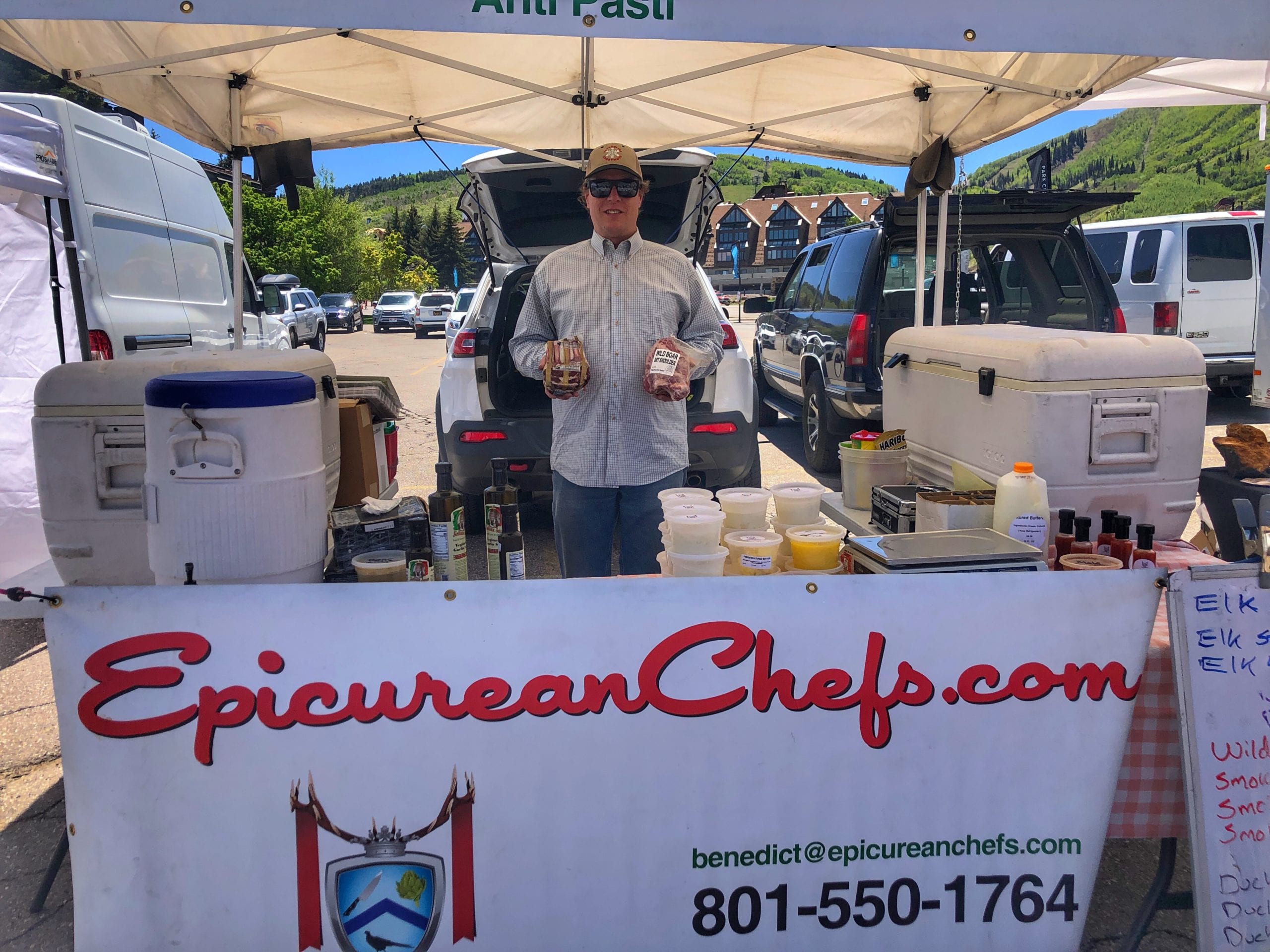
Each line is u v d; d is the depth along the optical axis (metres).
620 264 2.84
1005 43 1.83
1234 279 8.59
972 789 1.99
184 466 1.84
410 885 1.91
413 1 1.70
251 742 1.87
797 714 1.94
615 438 2.88
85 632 1.83
